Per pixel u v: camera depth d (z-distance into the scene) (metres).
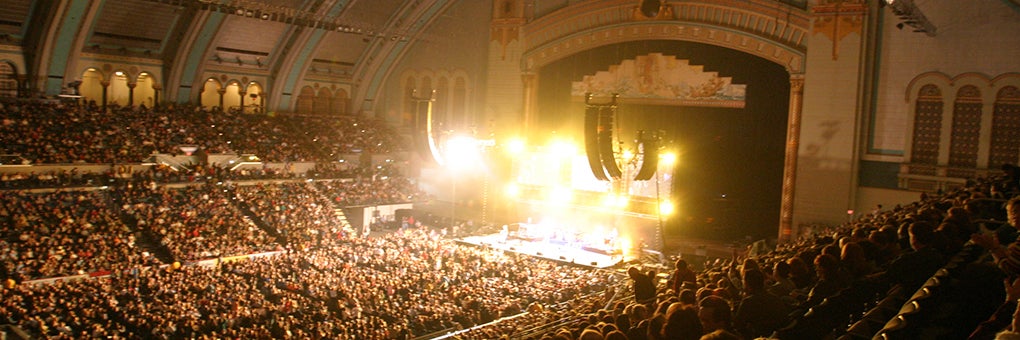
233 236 40.97
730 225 49.94
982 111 40.66
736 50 48.16
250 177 48.94
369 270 36.62
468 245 48.03
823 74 44.78
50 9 41.47
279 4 48.66
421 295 32.69
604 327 9.96
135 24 46.94
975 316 6.17
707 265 28.91
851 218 44.50
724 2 47.66
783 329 7.62
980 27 40.38
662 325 8.16
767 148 47.78
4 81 43.75
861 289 8.00
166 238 38.47
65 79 44.97
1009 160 39.97
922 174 42.47
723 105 48.97
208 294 30.38
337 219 48.47
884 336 5.83
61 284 29.70
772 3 46.16
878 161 44.00
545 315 25.94
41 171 40.88
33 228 35.66
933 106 42.19
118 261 35.03
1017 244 5.45
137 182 42.84
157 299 29.19
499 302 32.25
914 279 7.76
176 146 47.47
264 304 29.22
